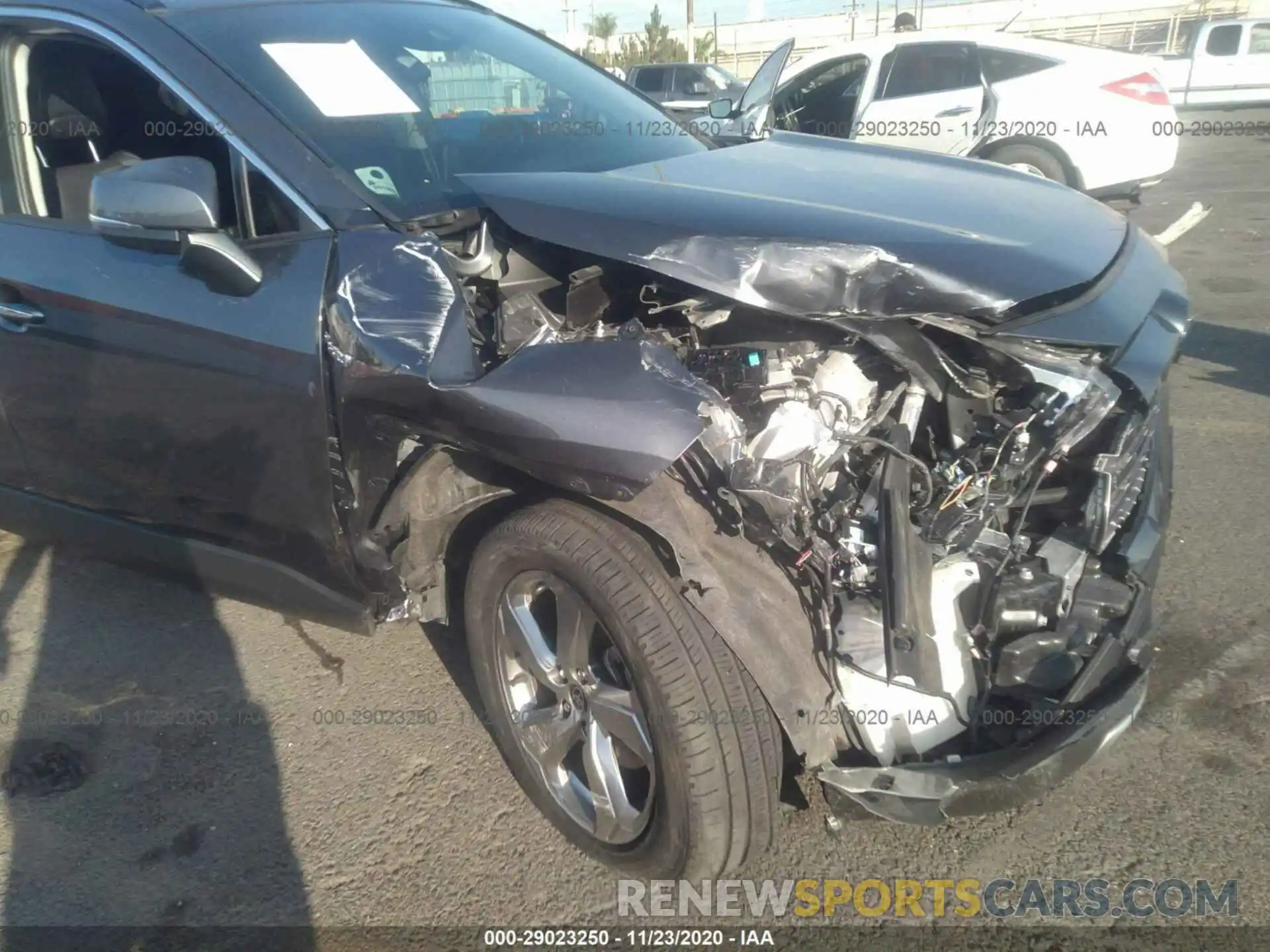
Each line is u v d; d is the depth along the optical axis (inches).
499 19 150.8
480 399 83.2
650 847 86.9
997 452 88.6
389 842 100.1
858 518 82.8
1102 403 86.1
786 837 97.6
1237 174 492.4
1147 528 97.0
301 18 119.7
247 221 103.1
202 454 104.9
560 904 92.1
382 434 90.4
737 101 185.5
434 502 94.1
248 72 108.0
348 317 90.5
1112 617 87.9
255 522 105.4
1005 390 93.2
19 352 115.3
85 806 106.8
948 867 93.7
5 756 114.3
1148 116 335.3
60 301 108.7
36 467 124.6
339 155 105.6
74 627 138.6
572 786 95.9
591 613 85.7
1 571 153.6
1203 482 162.1
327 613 105.6
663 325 102.0
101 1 113.0
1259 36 732.7
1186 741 106.6
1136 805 99.0
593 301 101.9
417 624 134.6
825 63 392.2
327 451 94.5
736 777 81.3
